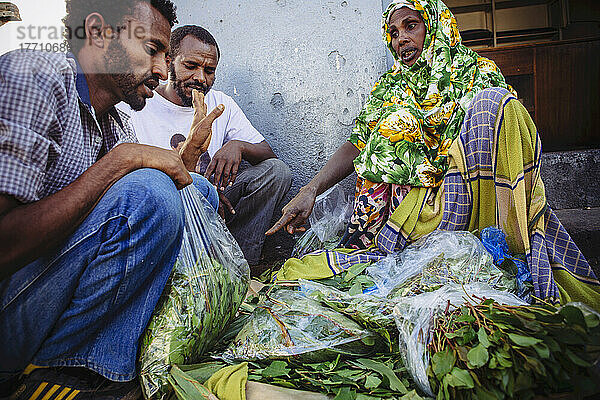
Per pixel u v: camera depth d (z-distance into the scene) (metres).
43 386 1.32
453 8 5.48
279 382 1.42
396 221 2.17
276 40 2.99
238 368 1.45
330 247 2.55
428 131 2.45
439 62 2.47
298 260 2.27
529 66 3.96
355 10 2.97
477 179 1.96
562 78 3.96
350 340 1.54
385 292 1.78
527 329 1.22
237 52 2.99
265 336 1.56
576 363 1.15
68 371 1.38
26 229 1.17
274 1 2.96
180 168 1.49
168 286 1.46
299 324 1.59
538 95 4.00
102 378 1.40
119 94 1.61
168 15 1.68
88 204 1.30
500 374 1.16
